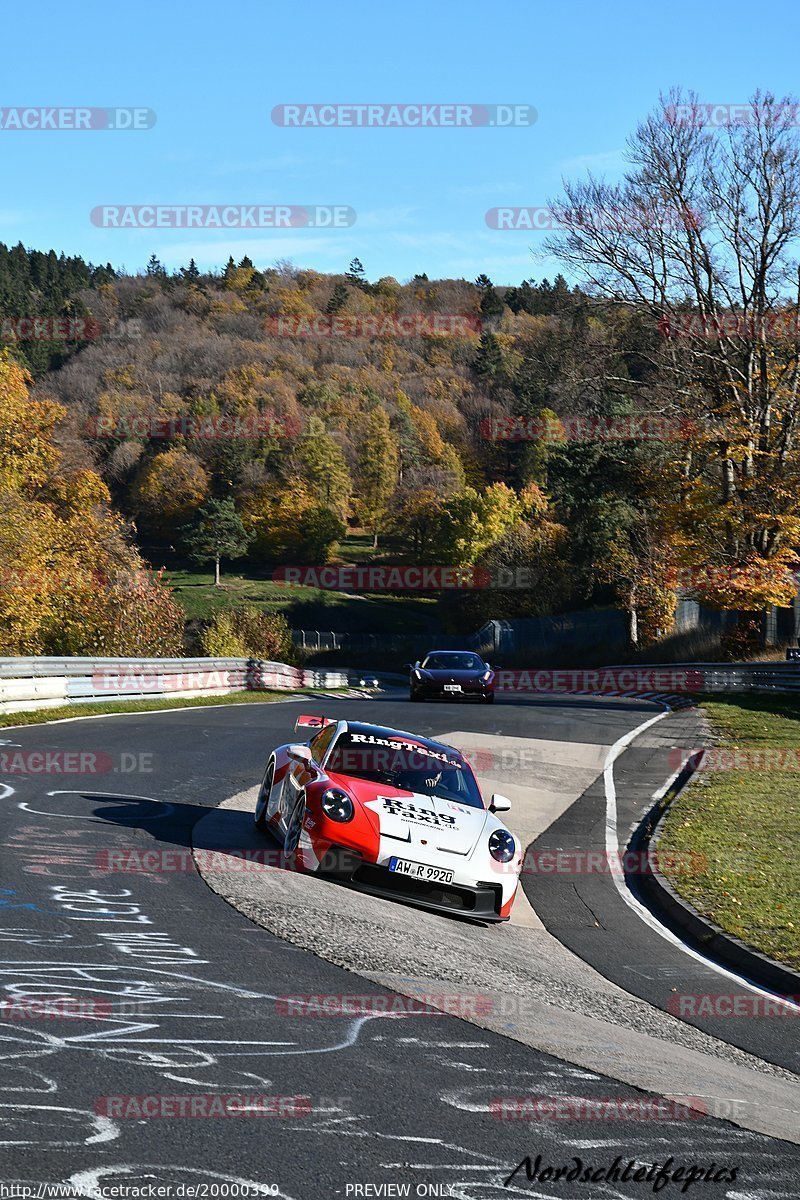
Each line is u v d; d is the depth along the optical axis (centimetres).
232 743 1712
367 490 10619
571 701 2920
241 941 680
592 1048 573
